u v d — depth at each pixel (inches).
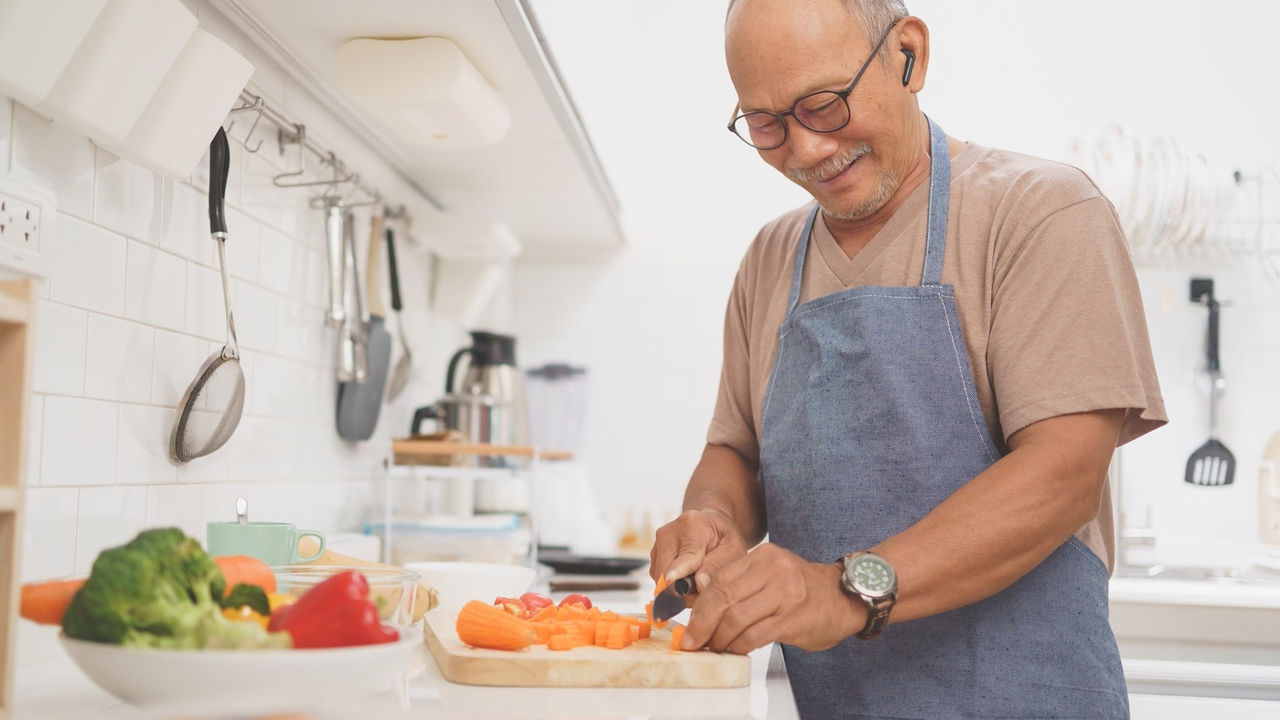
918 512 45.0
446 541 71.8
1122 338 40.4
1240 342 108.6
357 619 28.6
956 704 43.5
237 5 54.0
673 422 120.8
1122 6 119.3
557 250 121.9
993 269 44.8
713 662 36.8
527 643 38.1
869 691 44.8
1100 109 118.8
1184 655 79.5
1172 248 108.5
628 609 63.5
